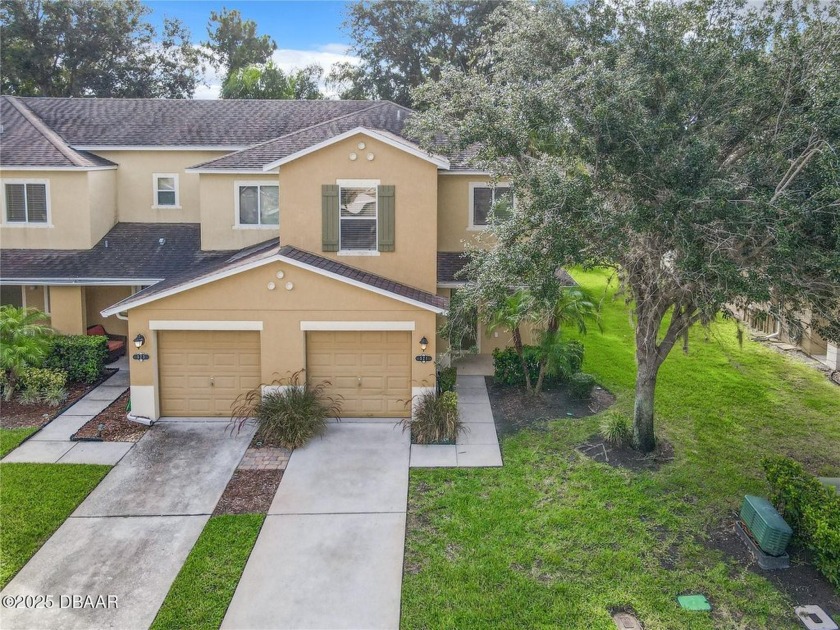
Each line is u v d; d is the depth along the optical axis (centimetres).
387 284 1669
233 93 3803
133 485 1310
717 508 1214
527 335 2100
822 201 991
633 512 1198
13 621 928
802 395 1755
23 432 1545
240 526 1165
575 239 1083
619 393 1780
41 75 4184
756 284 995
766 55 1149
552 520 1174
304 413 1521
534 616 938
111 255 2086
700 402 1708
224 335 1609
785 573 1027
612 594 982
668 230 1043
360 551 1094
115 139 2252
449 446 1486
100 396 1784
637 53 1165
